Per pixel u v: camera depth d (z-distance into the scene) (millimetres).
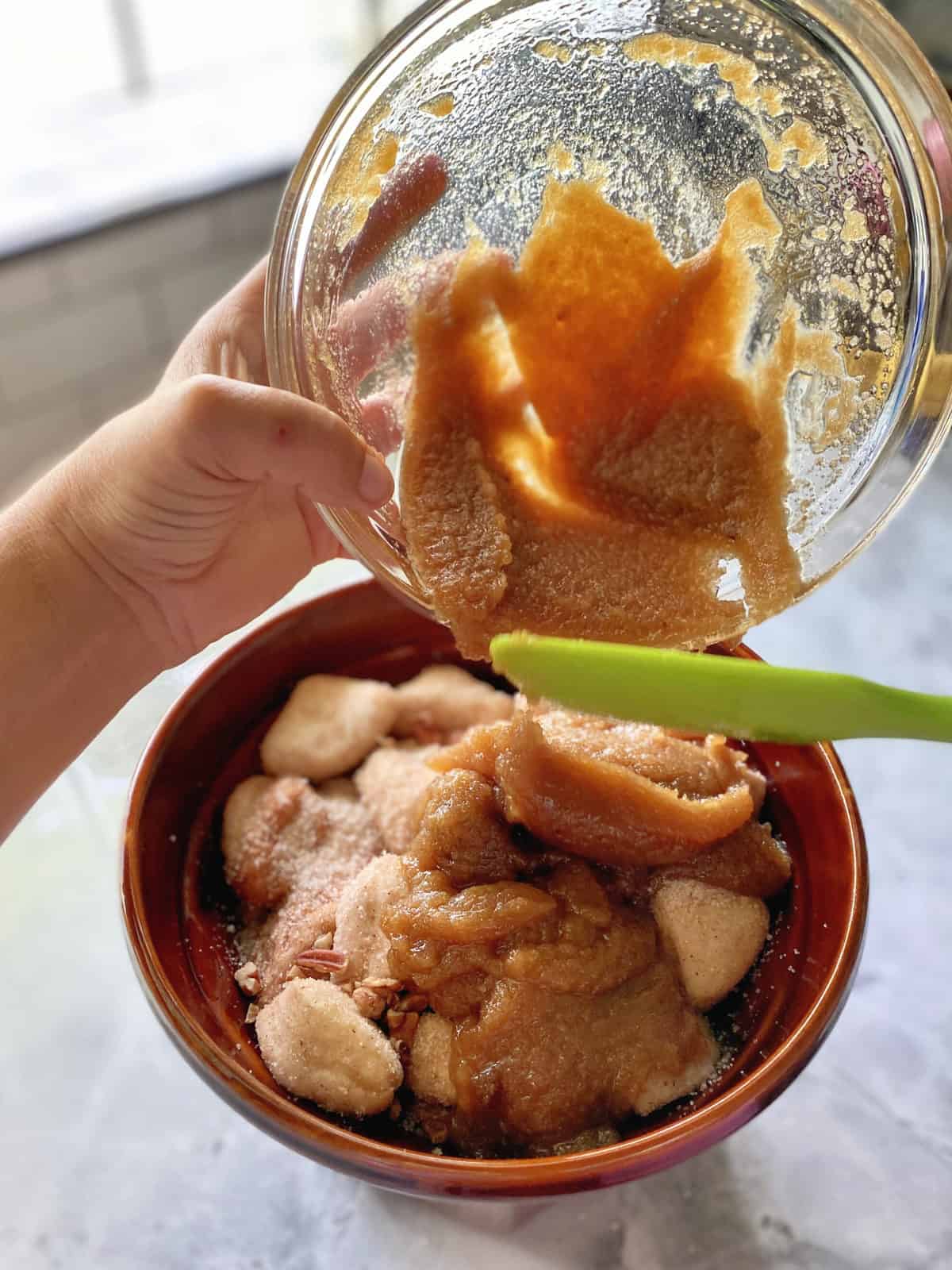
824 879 279
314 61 895
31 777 316
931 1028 314
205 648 374
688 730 220
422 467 276
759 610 275
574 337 285
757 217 273
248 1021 282
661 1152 217
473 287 277
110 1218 281
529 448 290
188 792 315
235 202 776
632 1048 263
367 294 275
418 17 250
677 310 281
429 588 265
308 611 344
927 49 536
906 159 255
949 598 436
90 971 331
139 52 838
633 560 276
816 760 290
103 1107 302
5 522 308
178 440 269
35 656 306
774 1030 262
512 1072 260
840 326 278
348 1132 225
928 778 380
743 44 253
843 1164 287
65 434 798
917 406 274
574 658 210
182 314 802
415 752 342
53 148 793
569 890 279
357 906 288
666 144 265
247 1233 277
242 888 312
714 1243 274
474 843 285
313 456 256
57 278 729
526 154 267
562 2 250
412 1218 279
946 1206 279
